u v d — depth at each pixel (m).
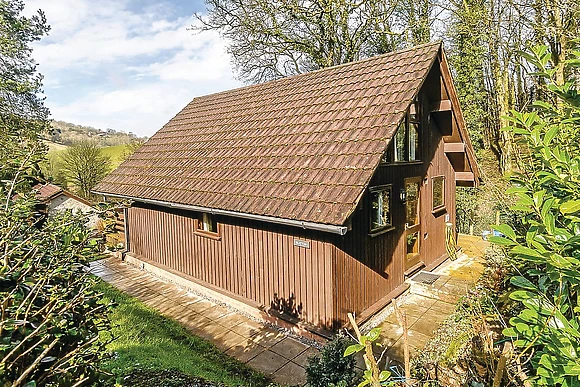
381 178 8.32
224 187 8.59
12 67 13.24
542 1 12.12
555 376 1.72
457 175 12.50
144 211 11.94
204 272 9.87
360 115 7.96
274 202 7.22
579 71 4.16
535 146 2.29
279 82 12.50
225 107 13.11
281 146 8.73
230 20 18.09
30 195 3.62
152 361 6.01
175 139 12.84
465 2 17.36
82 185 24.08
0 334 2.30
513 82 17.66
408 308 8.55
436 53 8.37
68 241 3.16
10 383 2.32
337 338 5.50
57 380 2.61
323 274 7.12
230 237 8.97
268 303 8.22
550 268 1.88
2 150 3.86
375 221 8.18
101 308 3.24
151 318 8.37
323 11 17.22
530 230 1.85
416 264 10.13
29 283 2.66
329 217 6.17
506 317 5.06
